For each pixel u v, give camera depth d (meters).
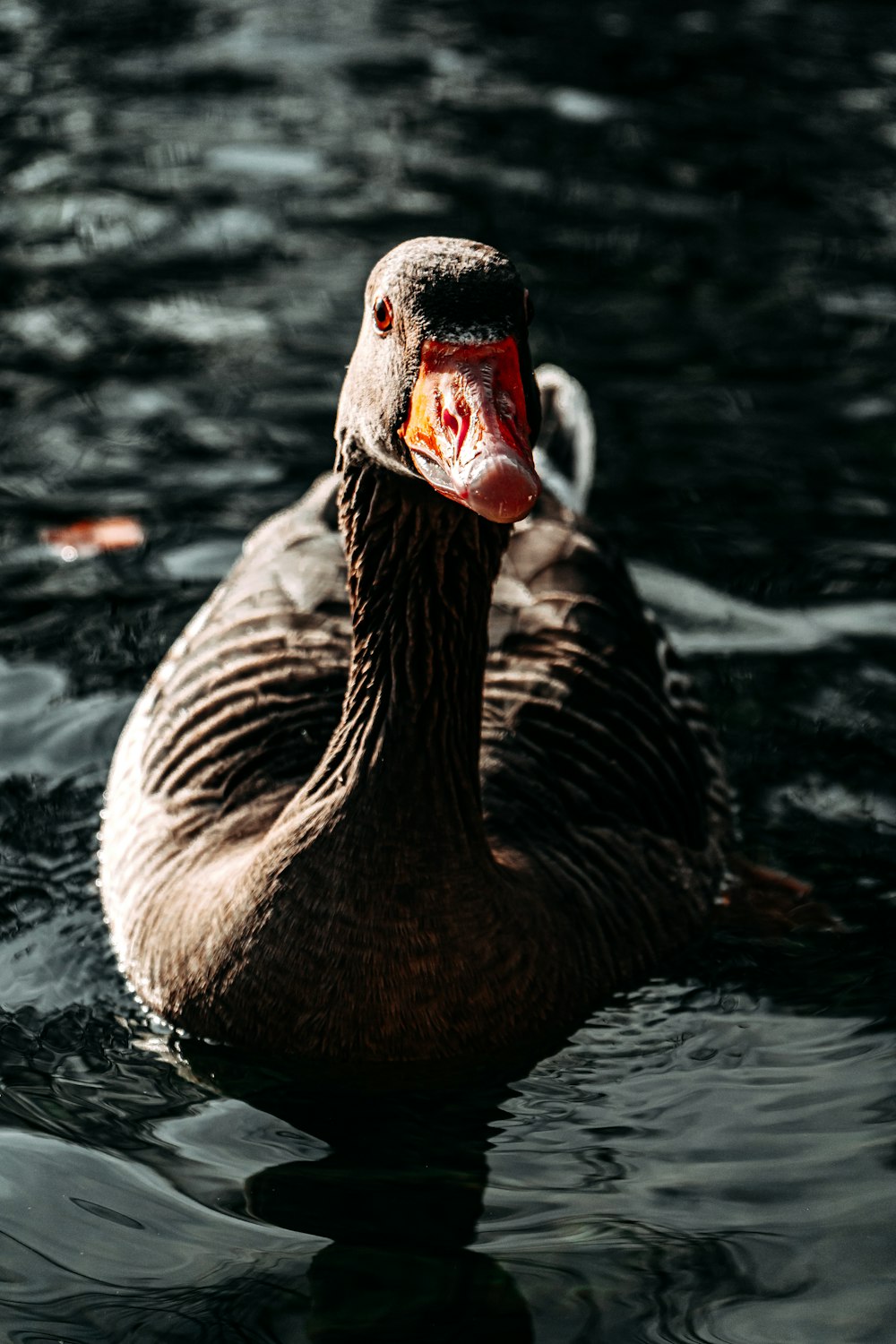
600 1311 5.16
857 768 8.56
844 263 13.72
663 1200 5.68
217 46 17.30
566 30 18.19
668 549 10.27
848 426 11.54
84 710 8.72
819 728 8.84
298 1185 5.74
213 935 6.28
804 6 19.19
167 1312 5.13
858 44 18.22
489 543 5.93
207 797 6.90
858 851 8.01
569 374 12.05
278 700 7.09
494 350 5.16
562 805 6.94
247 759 6.91
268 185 14.43
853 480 10.95
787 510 10.66
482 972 6.14
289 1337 5.05
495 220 14.06
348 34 17.78
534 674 7.24
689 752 7.70
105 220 13.75
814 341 12.59
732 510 10.65
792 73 17.33
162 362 11.95
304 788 6.29
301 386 11.71
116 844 7.29
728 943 7.27
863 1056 6.50
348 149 15.15
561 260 13.56
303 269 13.14
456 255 5.33
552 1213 5.62
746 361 12.30
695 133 15.92
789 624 9.65
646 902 6.96
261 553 7.90
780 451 11.27
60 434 11.11
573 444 9.32
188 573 9.84
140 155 14.85
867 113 16.50
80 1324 5.07
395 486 5.77
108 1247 5.40
